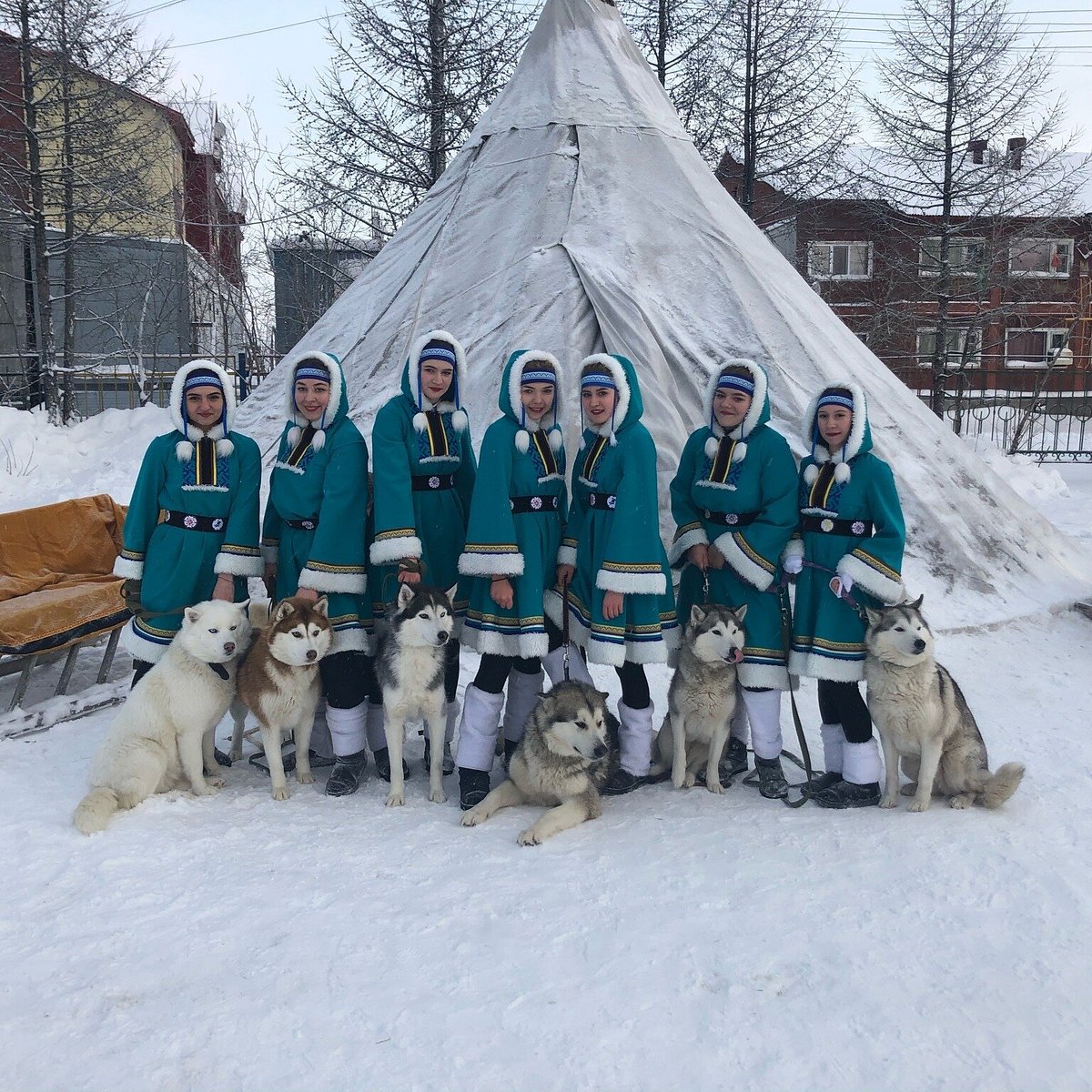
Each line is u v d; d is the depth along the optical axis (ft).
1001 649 20.52
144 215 65.00
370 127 63.57
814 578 13.85
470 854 11.95
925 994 8.89
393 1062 7.98
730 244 25.55
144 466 14.99
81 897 10.77
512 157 27.27
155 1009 8.70
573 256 24.04
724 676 13.85
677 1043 8.21
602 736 12.50
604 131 27.02
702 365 23.07
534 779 13.12
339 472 14.07
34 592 18.08
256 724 17.47
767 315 24.63
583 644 14.15
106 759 13.33
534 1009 8.66
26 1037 8.31
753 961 9.40
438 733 13.67
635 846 12.17
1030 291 87.35
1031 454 67.00
